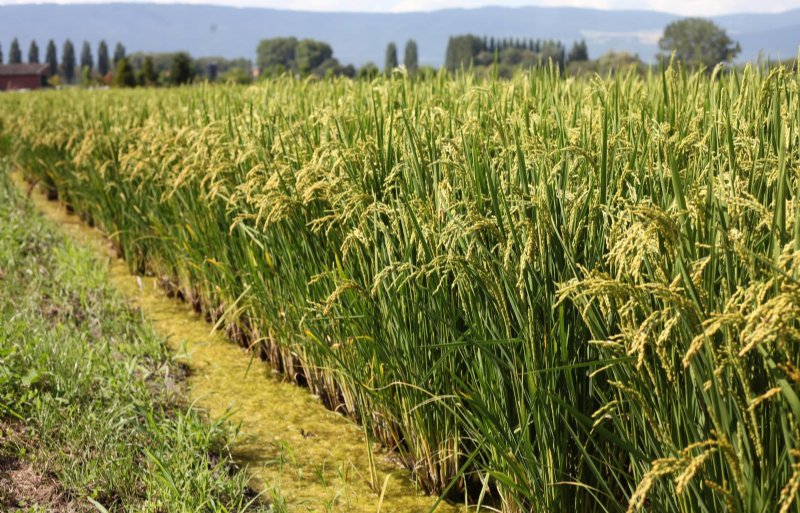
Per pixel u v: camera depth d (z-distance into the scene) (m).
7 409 3.93
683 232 2.16
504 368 2.95
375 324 3.70
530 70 5.34
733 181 2.39
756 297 1.92
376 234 3.53
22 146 12.49
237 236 5.21
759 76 3.70
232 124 5.71
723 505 2.08
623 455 2.82
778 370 1.83
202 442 3.83
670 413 2.26
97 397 4.25
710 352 1.94
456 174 3.27
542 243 2.66
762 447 1.92
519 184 3.09
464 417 3.28
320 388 4.67
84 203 9.48
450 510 3.47
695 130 3.19
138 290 7.02
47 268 7.03
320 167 3.82
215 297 6.00
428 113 4.15
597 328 2.44
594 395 2.76
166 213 6.44
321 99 5.88
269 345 5.28
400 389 3.65
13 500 3.36
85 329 5.37
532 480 2.79
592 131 3.35
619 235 2.45
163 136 6.14
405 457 3.85
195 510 3.15
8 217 8.79
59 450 3.67
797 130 2.78
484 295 3.00
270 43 160.12
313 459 3.95
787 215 2.21
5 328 4.99
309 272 4.18
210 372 5.14
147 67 58.66
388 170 3.77
